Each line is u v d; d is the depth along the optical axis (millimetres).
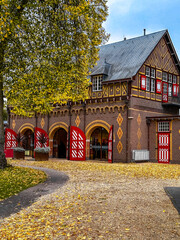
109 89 23578
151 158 23781
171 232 6203
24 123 30938
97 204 8594
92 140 25266
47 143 26969
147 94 24234
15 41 15016
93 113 24609
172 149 22562
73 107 26125
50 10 15469
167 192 10016
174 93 27656
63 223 7090
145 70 24203
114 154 22953
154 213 7527
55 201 9289
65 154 28906
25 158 26016
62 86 15812
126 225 6691
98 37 16766
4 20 12359
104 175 14398
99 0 15969
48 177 13969
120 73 23469
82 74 17188
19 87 15172
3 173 14859
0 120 16344
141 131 23312
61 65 15664
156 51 25562
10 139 30031
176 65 28156
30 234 6512
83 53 16047
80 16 15820
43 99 15953
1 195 10344
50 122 28250
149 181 12547
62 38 16031
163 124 23297
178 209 7836
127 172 15438
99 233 6293
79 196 9656
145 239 5891
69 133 24578
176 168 17781
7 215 8055
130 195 9656
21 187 11672
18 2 14367
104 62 25125
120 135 22672
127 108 22281
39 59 15680
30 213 8148
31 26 15359
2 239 6375
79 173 15219
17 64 15172
